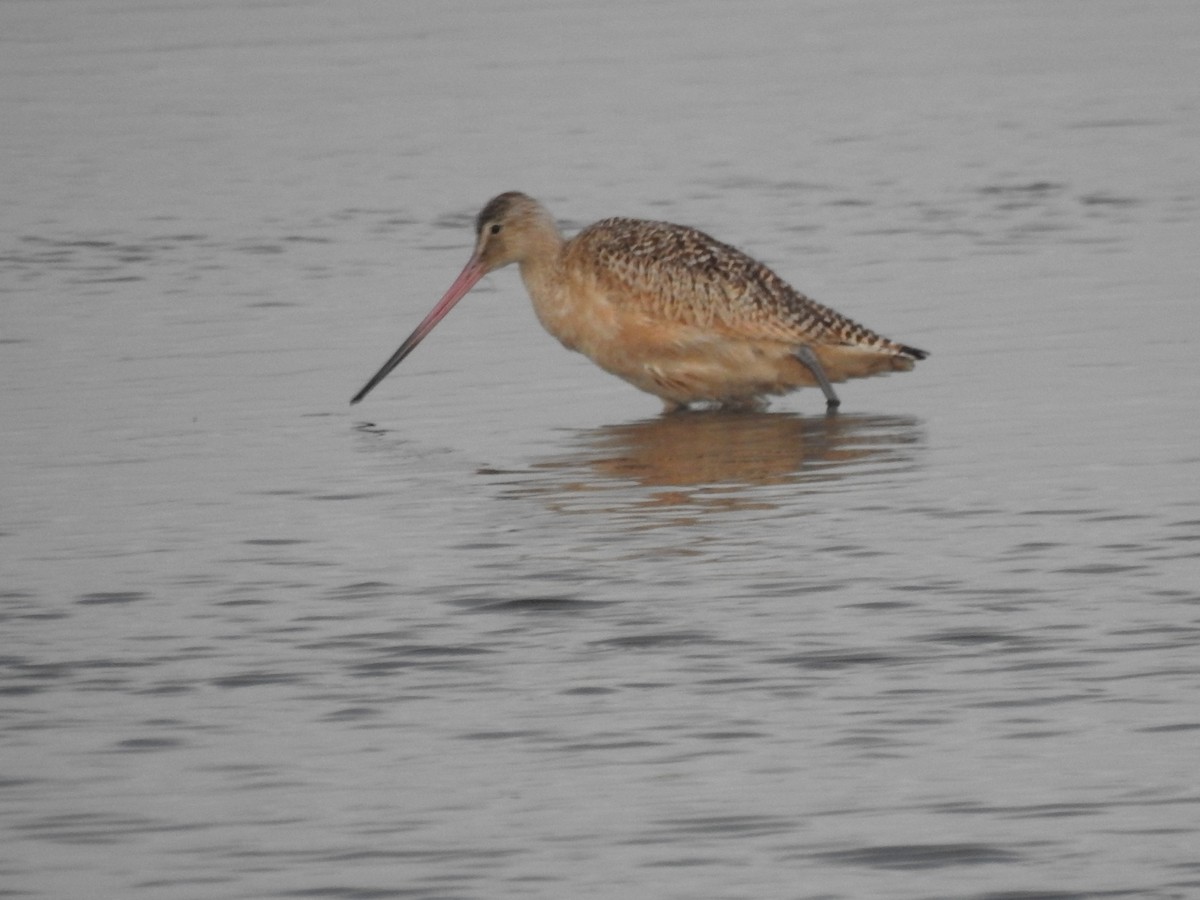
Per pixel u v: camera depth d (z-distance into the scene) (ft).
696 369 61.98
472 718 38.50
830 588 44.57
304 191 92.89
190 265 80.12
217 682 40.45
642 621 42.96
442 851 33.65
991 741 36.81
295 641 42.50
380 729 38.17
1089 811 34.24
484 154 99.55
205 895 32.35
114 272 79.20
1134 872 32.37
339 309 73.56
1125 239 79.05
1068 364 63.26
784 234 82.53
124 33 129.59
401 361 66.44
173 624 43.68
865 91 111.24
